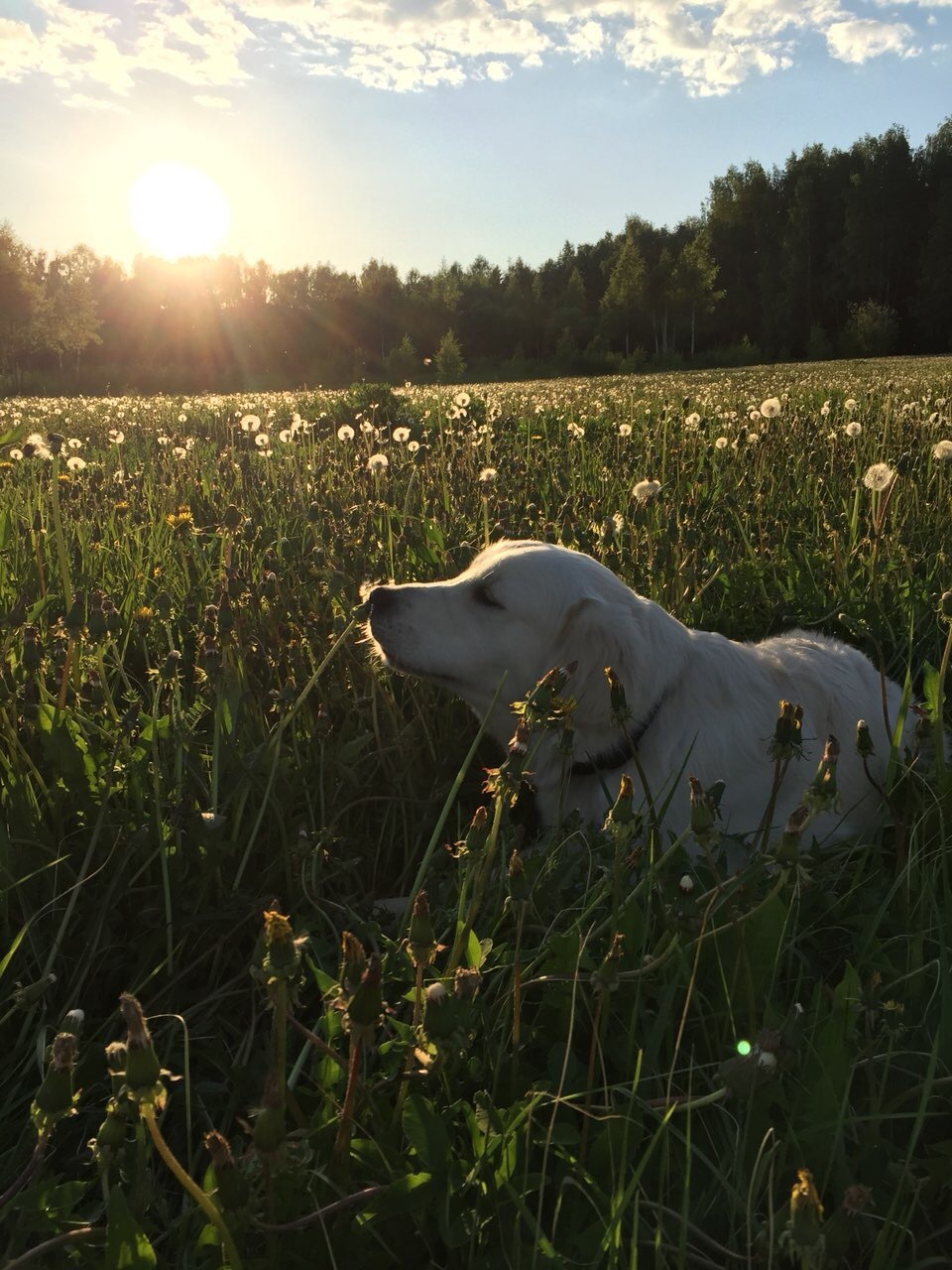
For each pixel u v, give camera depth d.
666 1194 0.58
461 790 1.06
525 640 0.99
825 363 18.56
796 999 0.70
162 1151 0.43
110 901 0.74
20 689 0.86
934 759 0.88
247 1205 0.47
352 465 2.10
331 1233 0.54
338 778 0.96
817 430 2.44
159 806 0.76
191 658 1.09
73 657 0.93
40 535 1.32
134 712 0.80
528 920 0.75
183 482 1.98
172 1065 0.70
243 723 0.91
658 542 1.36
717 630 1.35
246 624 1.09
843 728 1.06
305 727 1.00
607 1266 0.51
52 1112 0.48
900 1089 0.64
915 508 1.71
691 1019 0.67
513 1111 0.59
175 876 0.79
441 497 1.76
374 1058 0.66
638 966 0.69
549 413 3.61
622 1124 0.58
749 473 2.04
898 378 7.30
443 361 27.48
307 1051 0.64
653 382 11.07
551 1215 0.58
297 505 1.65
